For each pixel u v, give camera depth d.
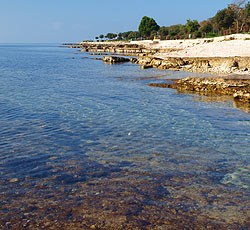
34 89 22.45
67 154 9.01
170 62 42.34
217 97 19.69
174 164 8.29
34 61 60.62
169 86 24.42
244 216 5.68
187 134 11.21
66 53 107.81
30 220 5.46
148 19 189.25
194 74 33.16
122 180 7.22
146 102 17.77
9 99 17.98
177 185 6.98
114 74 35.03
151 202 6.17
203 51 53.75
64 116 13.90
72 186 6.87
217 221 5.50
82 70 40.78
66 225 5.31
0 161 8.32
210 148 9.65
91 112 14.84
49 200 6.20
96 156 8.88
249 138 10.76
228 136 10.99
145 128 12.01
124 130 11.69
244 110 15.66
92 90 22.36
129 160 8.56
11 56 82.19
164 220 5.50
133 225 5.34
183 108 16.11
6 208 5.87
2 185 6.86
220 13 102.12
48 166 8.05
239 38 71.44
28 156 8.77
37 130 11.54
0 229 5.16
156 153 9.16
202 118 13.84
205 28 117.38
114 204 6.06
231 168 8.03
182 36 123.00
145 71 38.81
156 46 112.31
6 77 30.39
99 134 11.13
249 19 93.44
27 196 6.37
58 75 33.69
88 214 5.68
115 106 16.45
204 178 7.38
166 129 11.89
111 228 5.23
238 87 21.31
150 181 7.17
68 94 20.39
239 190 6.76
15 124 12.36
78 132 11.37
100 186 6.88
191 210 5.87
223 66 34.75
